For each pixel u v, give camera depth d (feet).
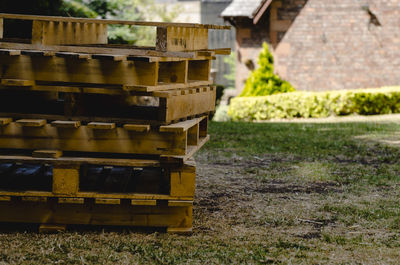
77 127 14.20
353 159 27.25
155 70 13.55
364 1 59.06
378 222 16.31
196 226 15.67
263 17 62.28
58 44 14.82
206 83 17.17
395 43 59.26
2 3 34.47
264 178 22.47
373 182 21.74
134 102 37.55
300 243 14.28
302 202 18.63
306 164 25.67
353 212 17.37
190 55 14.24
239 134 36.60
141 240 14.17
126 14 62.64
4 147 14.28
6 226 15.08
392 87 56.85
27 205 14.56
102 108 15.99
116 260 12.66
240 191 20.15
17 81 13.62
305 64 60.08
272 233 15.23
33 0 35.70
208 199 18.86
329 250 13.84
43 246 13.44
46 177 16.20
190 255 13.03
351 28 59.41
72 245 13.56
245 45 63.10
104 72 13.70
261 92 56.80
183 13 116.37
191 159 15.16
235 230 15.42
